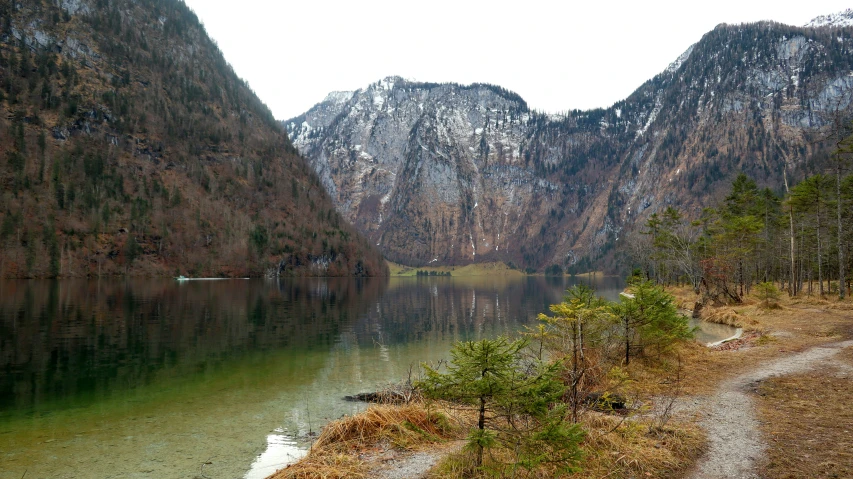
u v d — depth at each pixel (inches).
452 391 305.0
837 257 2161.7
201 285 4311.0
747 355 722.2
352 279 7436.0
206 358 990.4
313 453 358.0
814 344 788.6
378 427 393.7
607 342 653.9
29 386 743.7
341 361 971.9
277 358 997.8
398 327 1585.9
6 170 5580.7
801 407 421.7
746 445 327.9
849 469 274.5
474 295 3796.8
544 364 430.0
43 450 471.8
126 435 517.3
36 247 4677.7
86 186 6043.3
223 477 401.1
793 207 1892.2
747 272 2256.4
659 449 324.8
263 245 7042.3
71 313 1761.8
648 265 3444.9
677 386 536.1
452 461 310.7
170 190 7106.3
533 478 279.6
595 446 327.6
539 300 3137.3
